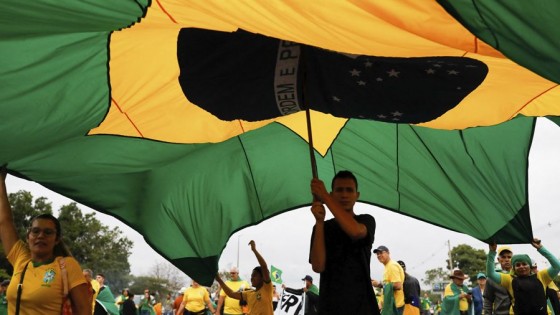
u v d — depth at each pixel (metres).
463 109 6.32
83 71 5.47
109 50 5.37
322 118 7.71
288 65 6.05
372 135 7.86
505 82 5.62
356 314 4.51
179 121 6.88
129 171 7.38
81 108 5.79
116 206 7.46
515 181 7.40
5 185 5.48
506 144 7.33
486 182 7.54
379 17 4.18
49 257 4.80
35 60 5.07
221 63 5.98
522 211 7.45
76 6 4.50
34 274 4.71
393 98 6.21
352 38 4.61
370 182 8.23
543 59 3.48
